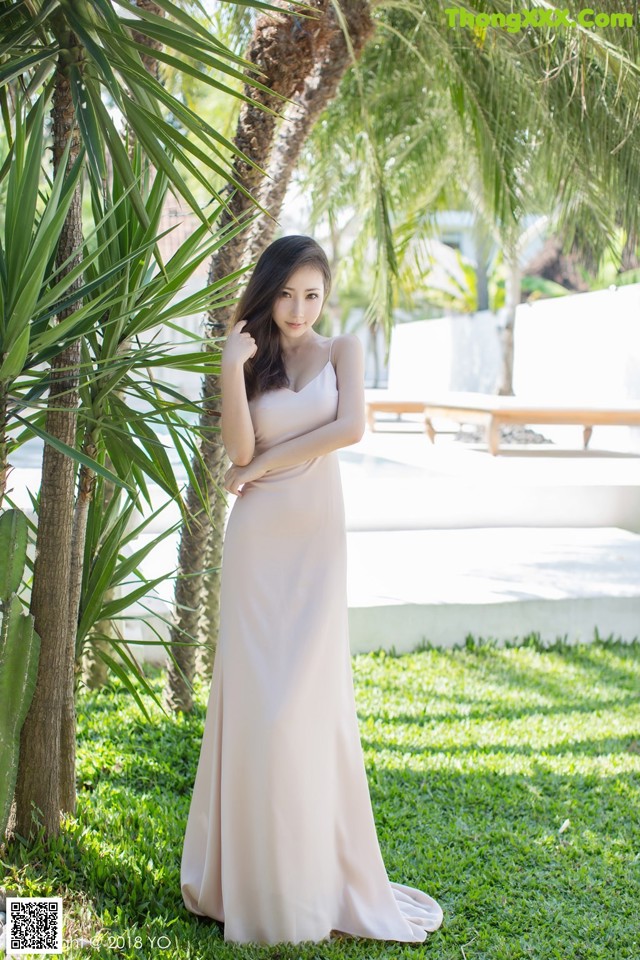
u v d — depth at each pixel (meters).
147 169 2.61
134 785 3.25
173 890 2.48
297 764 2.22
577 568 6.01
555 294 21.97
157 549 5.71
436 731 3.96
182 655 3.89
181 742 3.58
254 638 2.27
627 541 7.00
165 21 2.15
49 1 2.05
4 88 2.36
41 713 2.47
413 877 2.72
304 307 2.31
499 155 5.36
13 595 2.25
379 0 4.40
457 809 3.21
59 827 2.59
